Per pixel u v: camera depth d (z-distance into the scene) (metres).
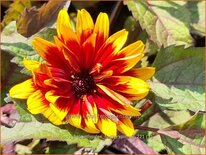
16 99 0.19
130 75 0.19
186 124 0.21
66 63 0.19
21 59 0.20
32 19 0.22
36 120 0.19
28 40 0.20
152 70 0.19
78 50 0.18
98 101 0.18
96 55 0.19
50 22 0.22
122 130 0.18
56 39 0.18
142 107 0.21
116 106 0.18
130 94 0.18
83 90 0.19
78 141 0.19
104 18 0.18
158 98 0.21
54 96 0.18
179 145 0.21
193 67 0.22
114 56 0.18
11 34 0.21
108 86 0.18
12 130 0.19
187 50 0.22
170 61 0.22
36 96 0.18
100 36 0.18
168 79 0.22
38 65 0.18
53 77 0.18
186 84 0.22
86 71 0.19
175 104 0.21
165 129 0.21
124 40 0.18
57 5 0.22
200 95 0.21
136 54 0.18
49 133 0.19
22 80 0.21
